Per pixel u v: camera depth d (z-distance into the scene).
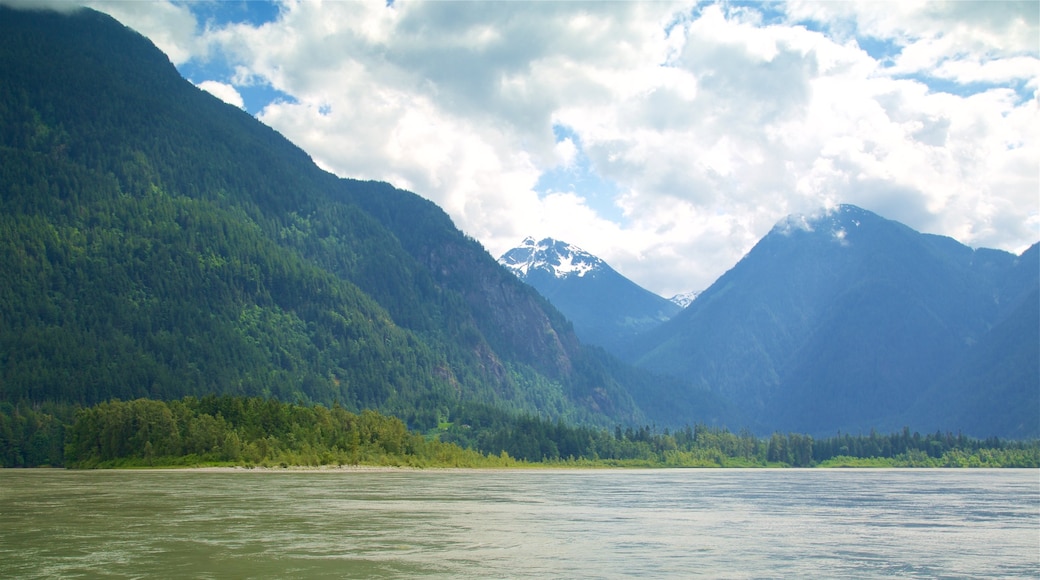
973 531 106.88
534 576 70.38
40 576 67.25
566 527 105.88
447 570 72.50
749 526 110.75
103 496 140.00
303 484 184.50
